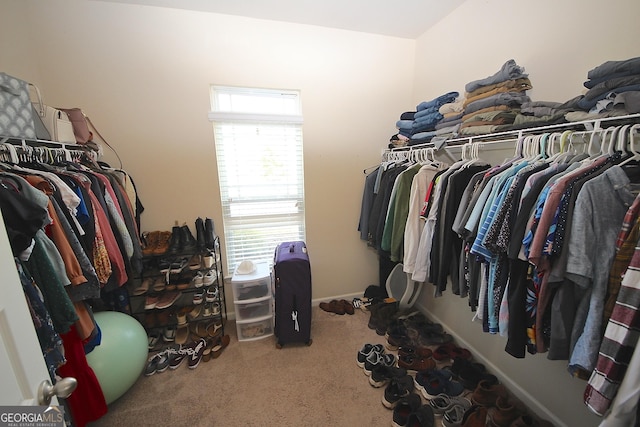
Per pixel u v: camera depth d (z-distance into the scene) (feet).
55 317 3.12
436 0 5.85
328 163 7.70
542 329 3.07
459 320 6.31
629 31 3.39
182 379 5.37
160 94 6.20
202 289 6.60
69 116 5.15
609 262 2.55
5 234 1.73
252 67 6.61
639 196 2.36
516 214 3.21
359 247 8.50
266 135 7.20
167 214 6.69
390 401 4.67
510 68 4.33
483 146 5.12
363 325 7.23
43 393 1.87
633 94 2.72
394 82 7.76
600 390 2.35
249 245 7.68
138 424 4.42
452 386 4.92
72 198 3.67
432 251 4.99
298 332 6.24
